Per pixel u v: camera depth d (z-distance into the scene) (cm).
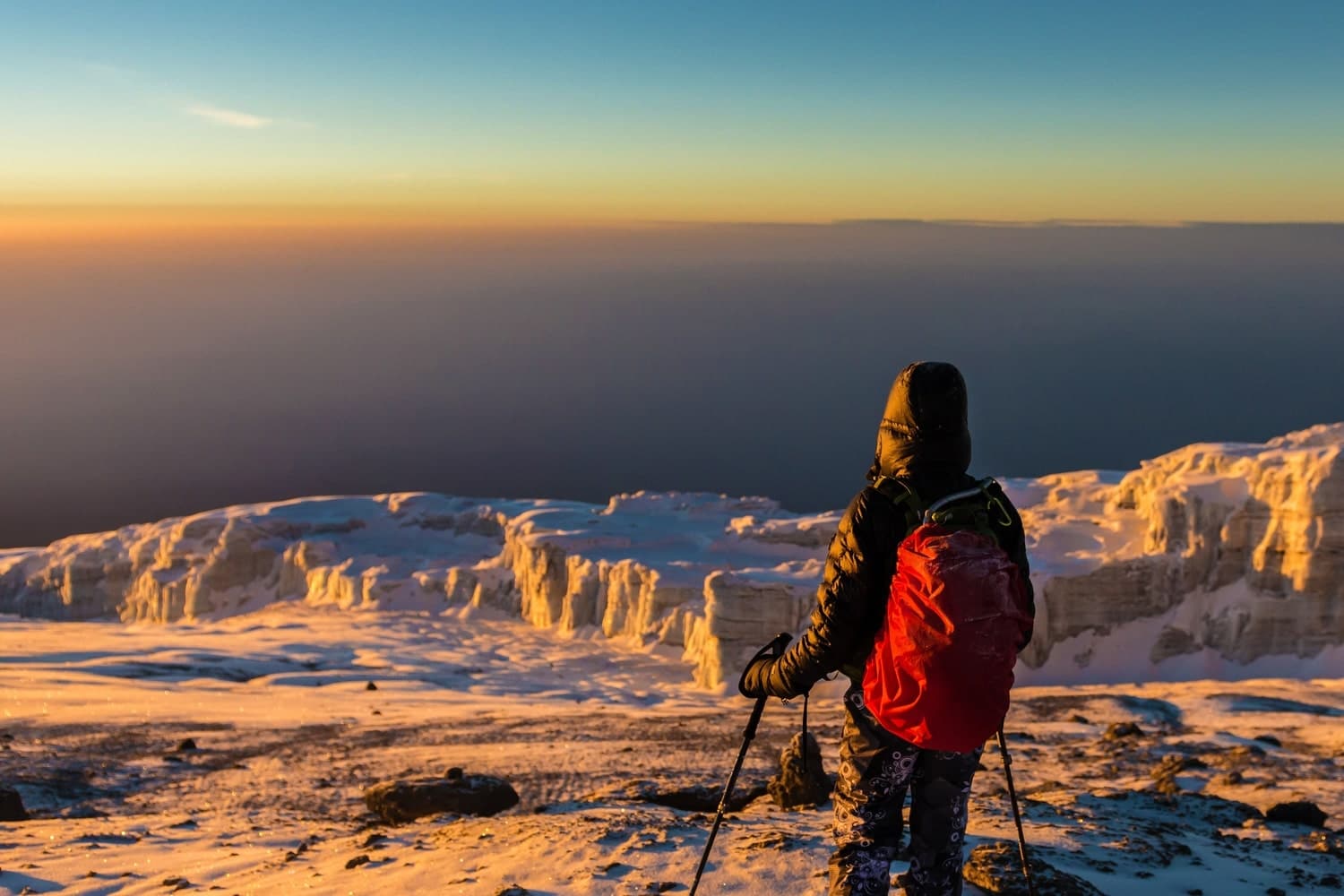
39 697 5741
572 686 10625
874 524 398
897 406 411
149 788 2736
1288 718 5072
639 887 656
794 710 6169
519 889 675
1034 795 1194
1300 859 837
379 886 757
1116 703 5556
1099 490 13700
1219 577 10800
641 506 18662
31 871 1055
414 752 3416
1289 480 10569
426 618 16212
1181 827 967
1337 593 10100
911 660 370
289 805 2381
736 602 10738
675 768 3002
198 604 19488
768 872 666
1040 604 10706
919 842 429
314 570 19138
